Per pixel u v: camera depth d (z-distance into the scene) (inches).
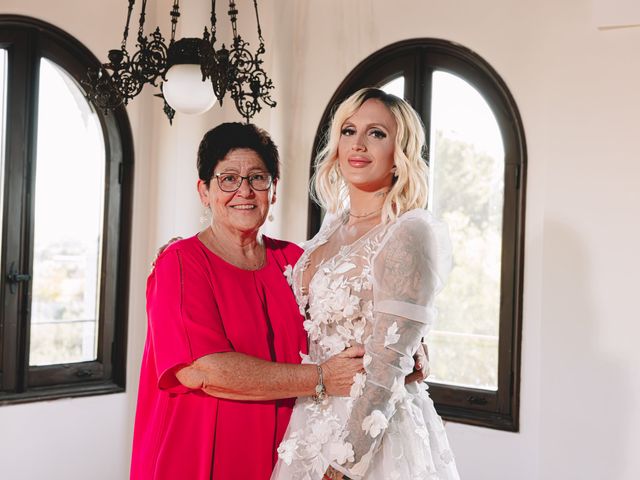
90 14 163.8
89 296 170.1
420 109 154.3
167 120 172.7
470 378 151.3
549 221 133.8
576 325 131.1
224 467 83.3
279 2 165.9
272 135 166.4
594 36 131.0
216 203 89.0
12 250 153.6
